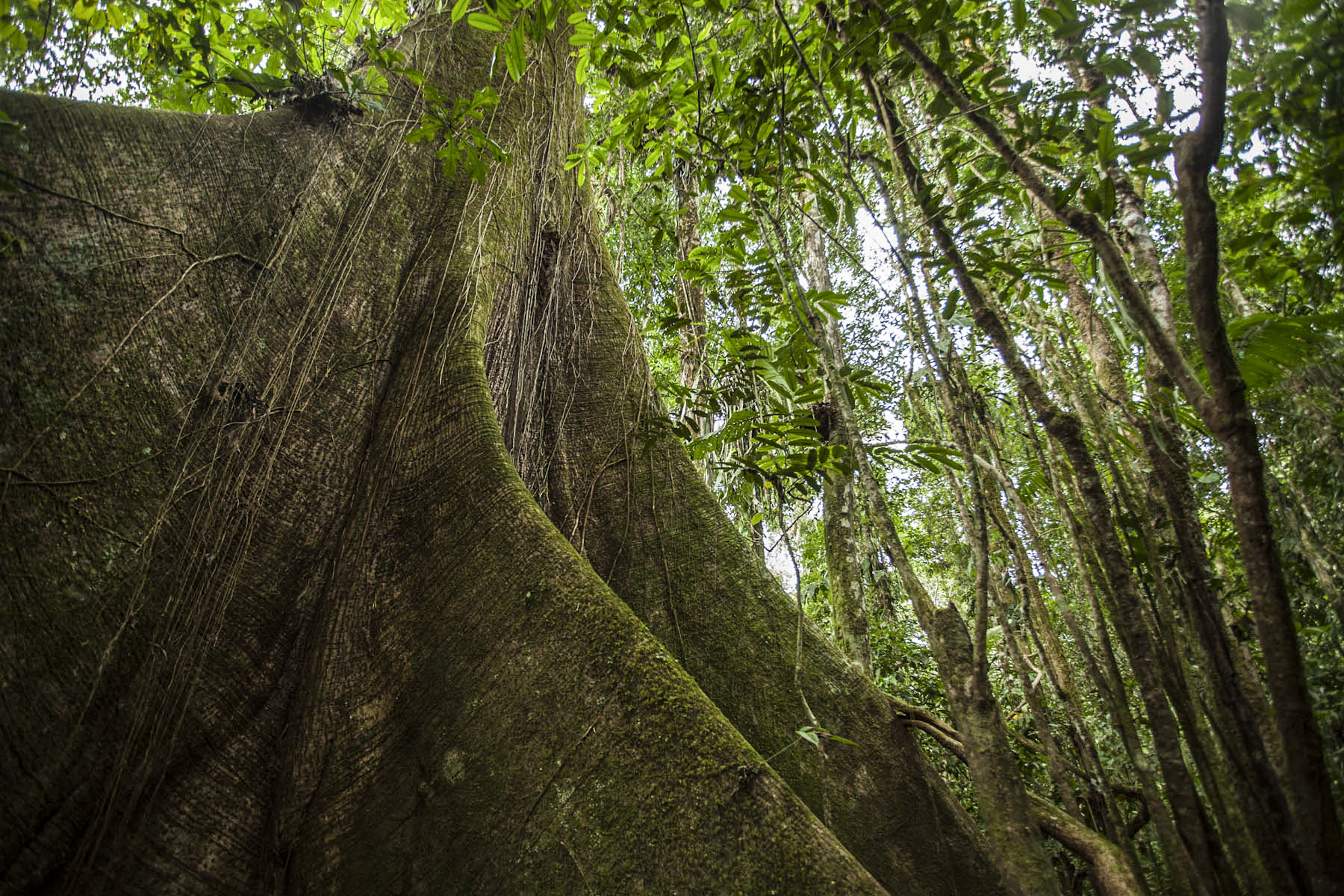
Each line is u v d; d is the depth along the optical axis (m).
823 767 2.38
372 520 2.81
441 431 2.97
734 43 3.48
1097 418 2.16
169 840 2.12
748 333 3.35
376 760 2.38
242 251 2.94
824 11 2.09
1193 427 1.96
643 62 3.17
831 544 3.99
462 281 3.49
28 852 1.92
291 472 2.78
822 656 3.14
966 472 1.67
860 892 1.80
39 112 2.50
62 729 2.03
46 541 2.13
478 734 2.26
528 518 2.60
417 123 3.94
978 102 1.95
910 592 1.70
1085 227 1.49
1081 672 4.55
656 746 2.07
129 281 2.54
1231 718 1.49
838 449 3.09
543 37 2.76
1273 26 1.48
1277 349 1.82
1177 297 2.86
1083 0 1.70
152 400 2.49
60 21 3.09
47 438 2.21
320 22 3.90
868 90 2.02
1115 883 2.05
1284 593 1.17
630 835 1.97
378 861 2.18
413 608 2.60
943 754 4.82
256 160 3.17
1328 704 1.85
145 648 2.25
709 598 3.26
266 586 2.57
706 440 3.62
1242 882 1.60
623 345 4.23
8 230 2.29
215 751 2.29
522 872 2.02
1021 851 1.38
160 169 2.80
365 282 3.32
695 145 3.93
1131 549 2.07
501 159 3.05
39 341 2.27
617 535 3.49
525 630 2.36
